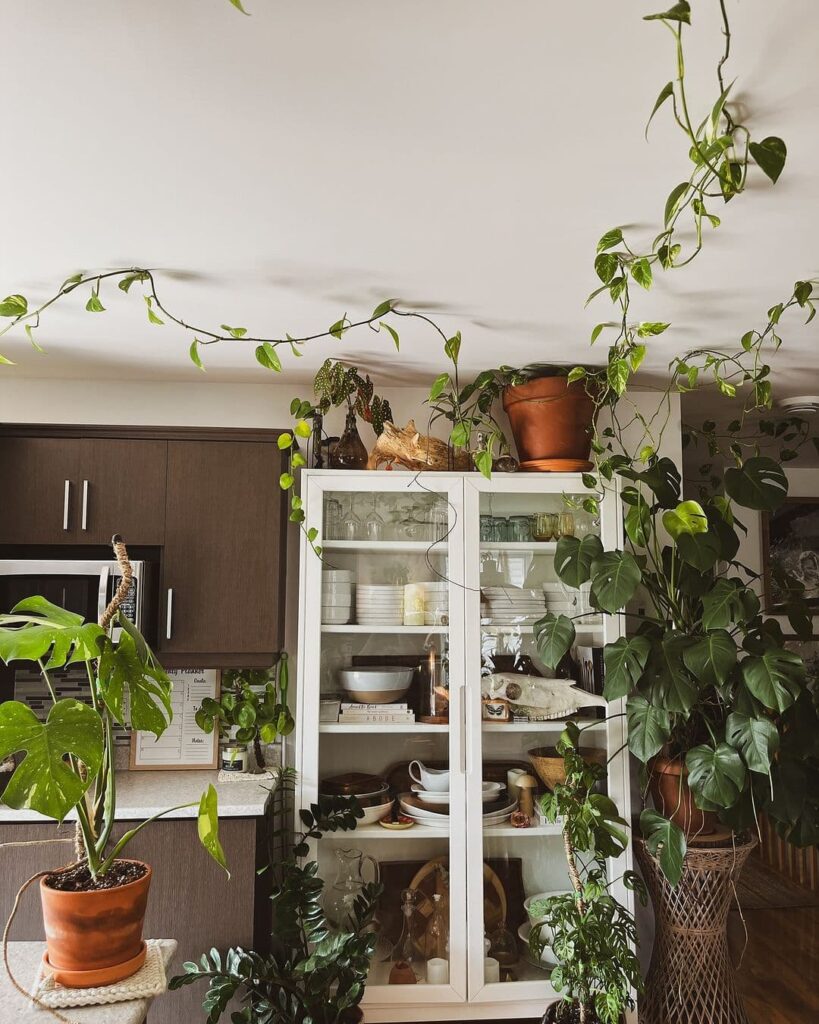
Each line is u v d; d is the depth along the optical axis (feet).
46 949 5.03
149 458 9.07
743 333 8.25
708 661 8.00
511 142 4.90
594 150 4.98
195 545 9.00
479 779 8.94
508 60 4.15
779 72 4.23
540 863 9.02
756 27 3.90
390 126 4.74
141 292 7.23
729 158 5.01
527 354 9.05
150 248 6.35
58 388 10.10
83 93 4.42
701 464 13.82
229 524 9.06
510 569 9.35
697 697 8.14
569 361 9.32
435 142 4.90
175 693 9.78
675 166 5.16
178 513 9.02
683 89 4.03
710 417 11.53
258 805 8.08
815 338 8.39
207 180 5.35
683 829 8.71
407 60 4.15
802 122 4.67
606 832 8.36
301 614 9.01
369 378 9.91
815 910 13.21
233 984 7.07
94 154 5.03
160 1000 7.79
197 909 7.91
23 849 7.81
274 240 6.21
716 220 5.12
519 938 8.84
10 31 3.93
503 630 9.25
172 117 4.65
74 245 6.30
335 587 9.17
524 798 9.06
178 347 8.86
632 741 8.36
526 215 5.82
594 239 6.21
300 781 8.82
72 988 4.54
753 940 11.98
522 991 8.62
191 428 9.11
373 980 8.60
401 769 9.05
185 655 8.87
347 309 7.67
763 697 7.75
